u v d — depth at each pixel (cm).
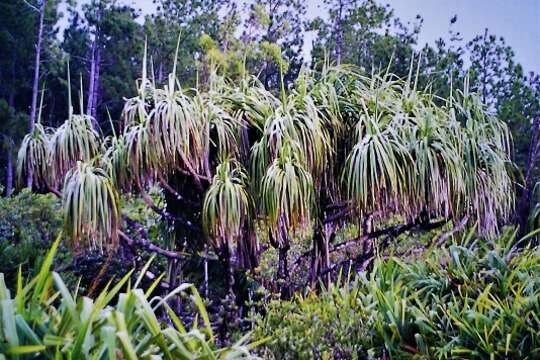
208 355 132
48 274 137
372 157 281
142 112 290
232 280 312
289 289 323
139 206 410
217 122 303
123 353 122
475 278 237
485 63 694
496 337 204
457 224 319
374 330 220
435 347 206
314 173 303
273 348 213
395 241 360
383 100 332
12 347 111
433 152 297
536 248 275
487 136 351
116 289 141
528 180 438
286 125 288
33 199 446
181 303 318
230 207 275
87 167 287
